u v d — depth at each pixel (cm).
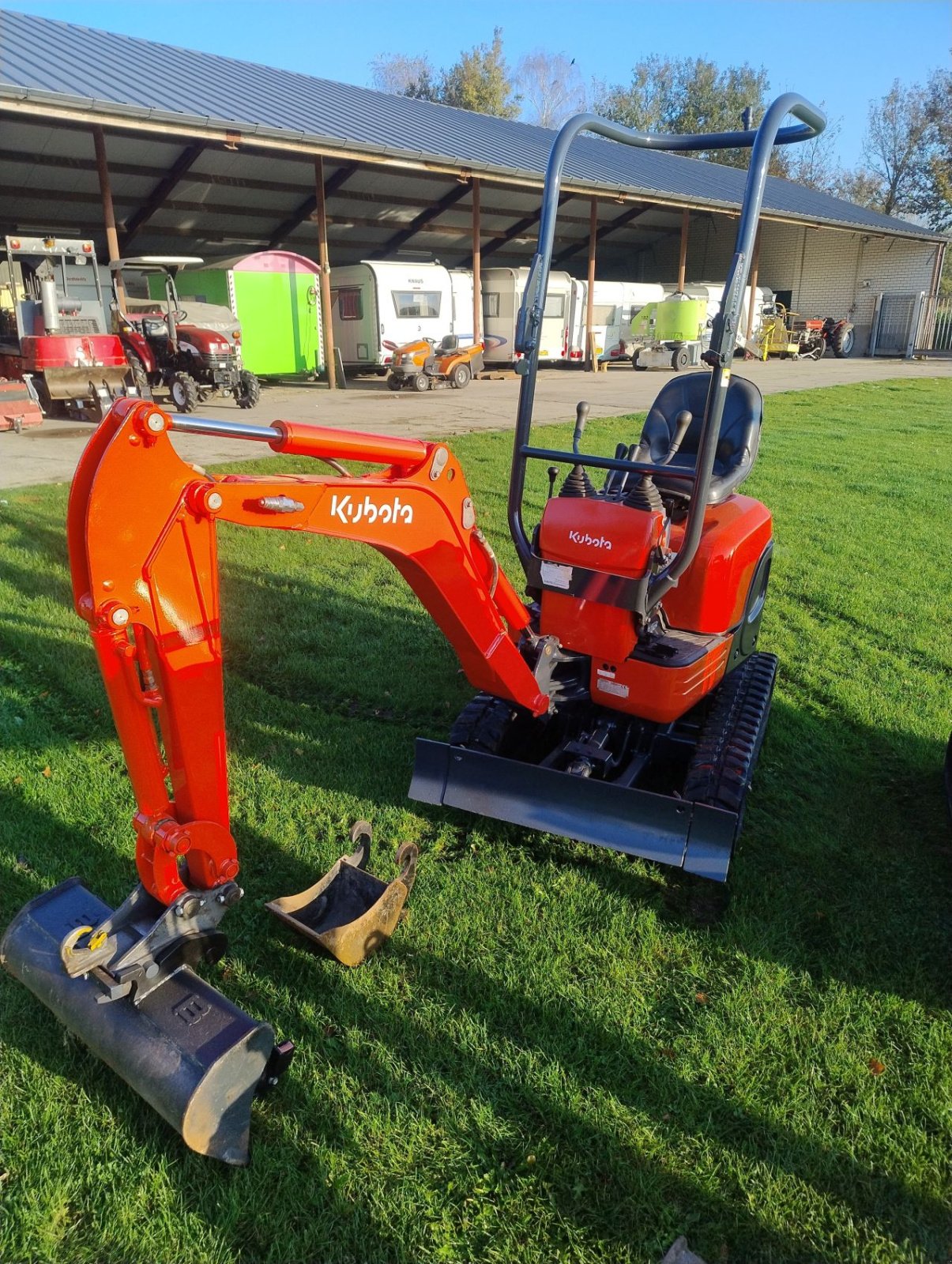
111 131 1709
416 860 326
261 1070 230
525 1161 234
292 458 1047
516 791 343
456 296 2214
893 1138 243
